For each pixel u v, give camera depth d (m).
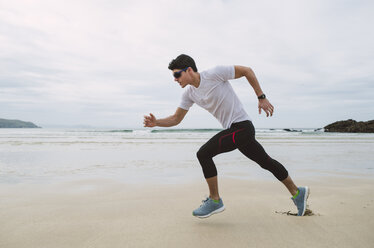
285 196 3.15
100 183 3.84
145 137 17.66
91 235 1.92
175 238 1.86
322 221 2.22
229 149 2.17
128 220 2.27
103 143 11.52
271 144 11.77
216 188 2.19
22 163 5.66
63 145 10.27
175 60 2.18
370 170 5.08
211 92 2.17
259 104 2.25
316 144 11.97
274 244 1.76
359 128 43.69
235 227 2.09
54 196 3.10
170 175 4.51
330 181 4.05
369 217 2.32
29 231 1.99
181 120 2.65
